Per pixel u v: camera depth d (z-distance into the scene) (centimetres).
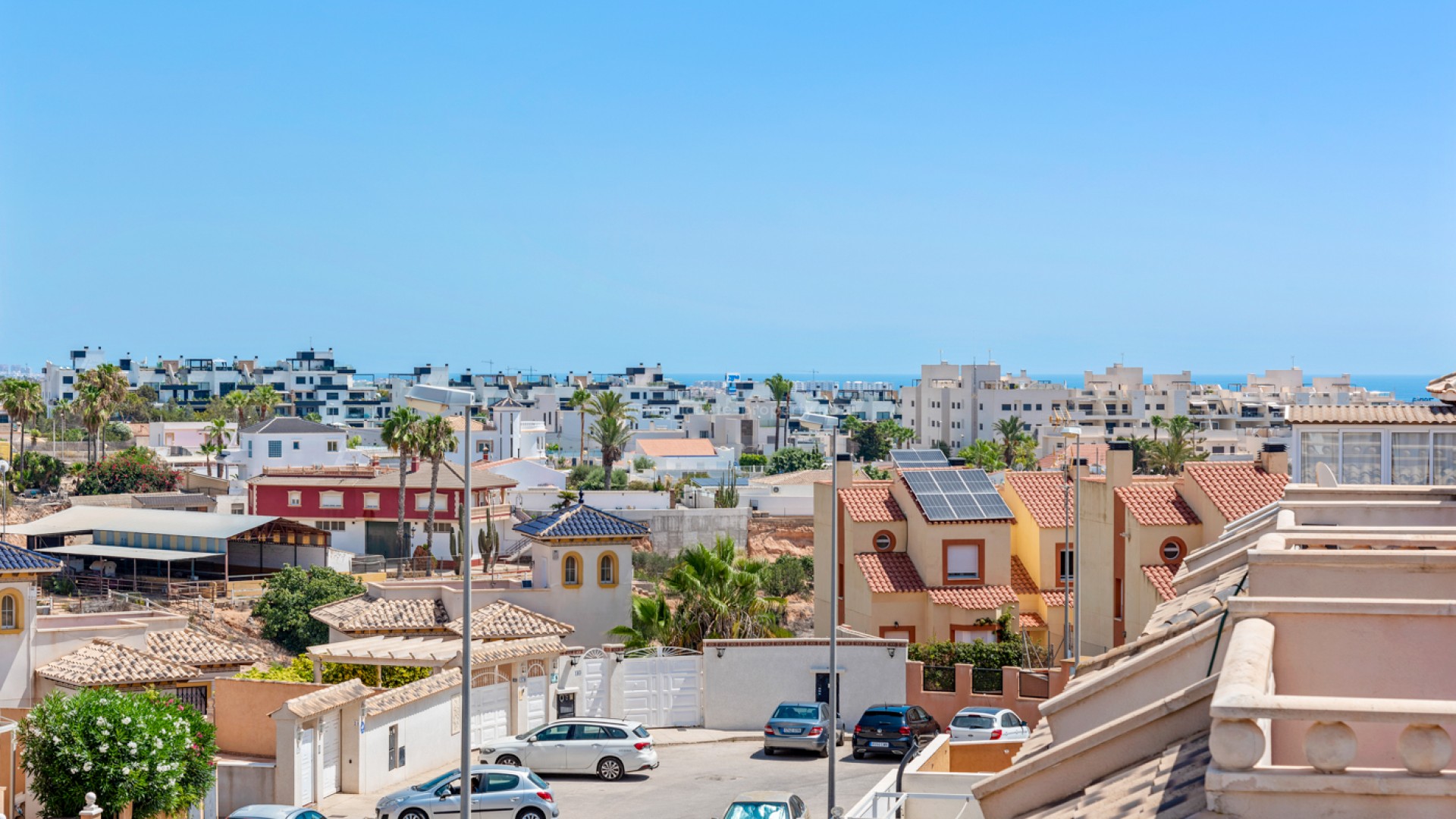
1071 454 5659
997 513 5100
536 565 5219
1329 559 857
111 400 13788
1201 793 668
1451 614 731
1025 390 19938
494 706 4234
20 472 11744
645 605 4916
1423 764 570
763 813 2747
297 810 2830
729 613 4912
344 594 7169
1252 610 764
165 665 4112
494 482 9981
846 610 5253
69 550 7956
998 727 3688
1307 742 583
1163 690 923
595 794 3519
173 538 7906
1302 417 2378
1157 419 17675
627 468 15700
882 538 5222
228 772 3419
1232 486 4769
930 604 4997
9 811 3200
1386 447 2339
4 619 3959
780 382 19400
